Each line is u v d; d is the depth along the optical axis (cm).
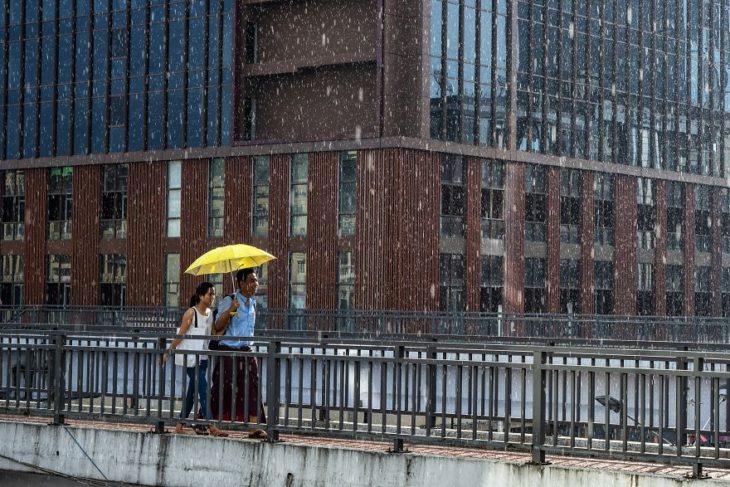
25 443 1902
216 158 7062
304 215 6775
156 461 1791
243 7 7012
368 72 6706
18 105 7762
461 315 6525
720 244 8212
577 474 1530
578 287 7375
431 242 6581
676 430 1527
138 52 7350
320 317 6494
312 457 1689
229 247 2116
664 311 7862
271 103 7006
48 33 7669
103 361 1895
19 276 7788
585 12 7431
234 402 1784
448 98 6694
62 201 7638
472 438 1661
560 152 7262
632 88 7700
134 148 7356
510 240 6962
